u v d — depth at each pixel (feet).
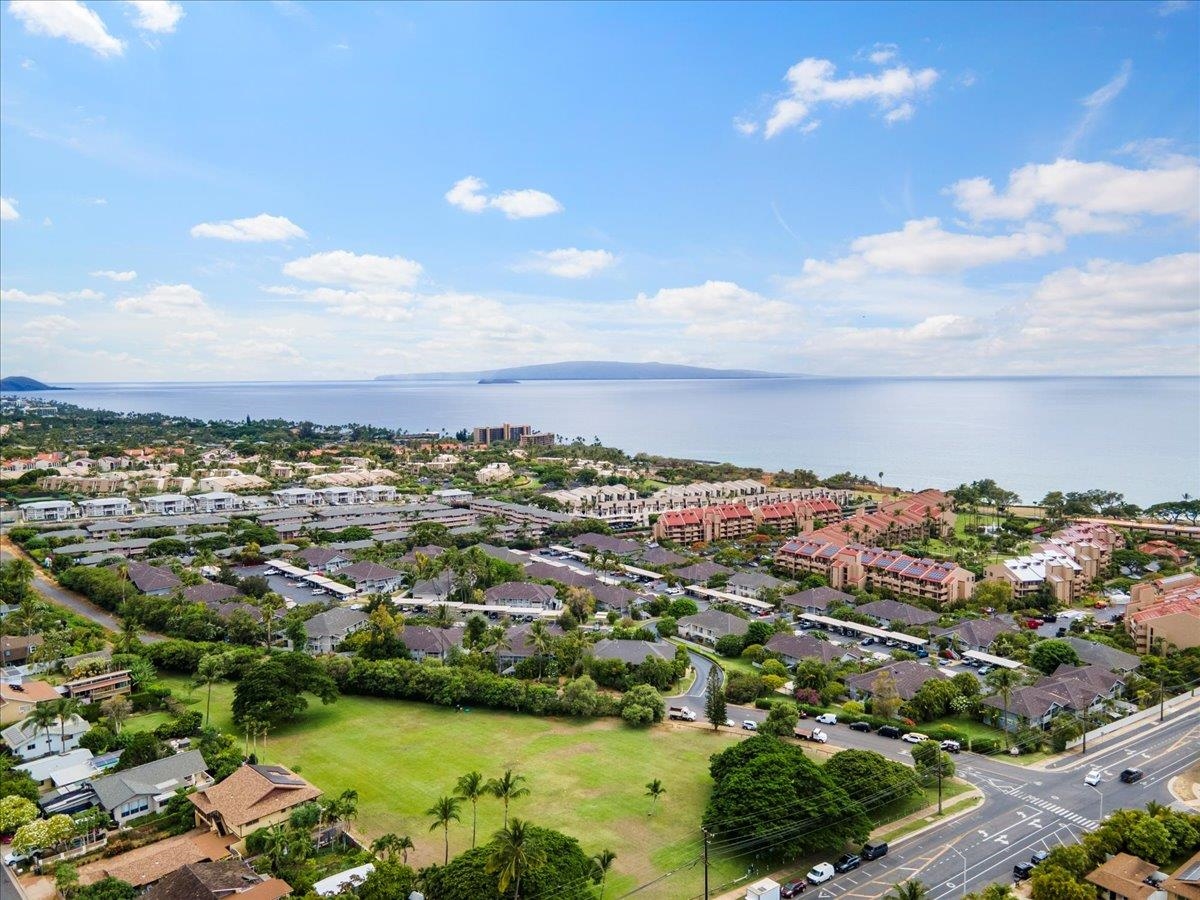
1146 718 482.69
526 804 373.20
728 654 607.37
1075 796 383.24
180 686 519.60
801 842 321.52
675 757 426.10
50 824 329.72
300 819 333.83
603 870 304.91
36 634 575.38
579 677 510.99
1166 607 625.41
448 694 490.49
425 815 361.10
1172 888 286.66
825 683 515.50
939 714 486.38
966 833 349.20
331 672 509.76
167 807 366.22
